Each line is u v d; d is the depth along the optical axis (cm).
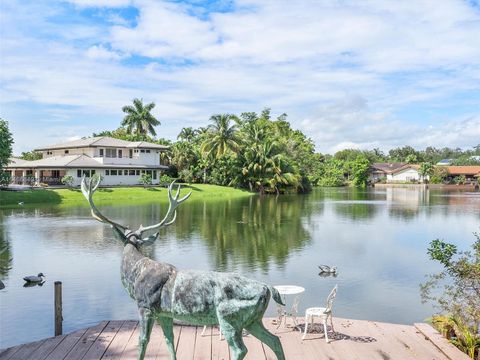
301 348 848
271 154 7269
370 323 1008
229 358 779
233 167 7112
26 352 811
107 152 6744
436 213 4300
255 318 579
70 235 2794
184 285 587
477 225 3438
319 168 10781
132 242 646
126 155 6981
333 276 1809
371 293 1561
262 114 10825
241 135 7488
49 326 1211
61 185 6059
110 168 6338
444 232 3080
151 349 820
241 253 2272
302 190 7875
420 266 1998
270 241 2650
